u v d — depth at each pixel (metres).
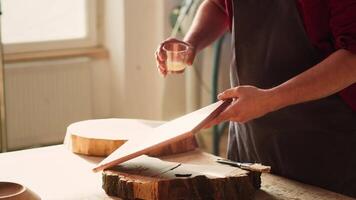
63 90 4.09
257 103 1.50
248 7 1.82
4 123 3.04
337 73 1.51
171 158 1.79
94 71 4.27
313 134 1.79
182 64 1.88
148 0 4.09
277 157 1.86
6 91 3.90
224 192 1.51
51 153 1.92
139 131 1.94
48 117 4.07
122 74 4.16
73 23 4.20
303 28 1.73
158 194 1.47
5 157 1.87
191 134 1.48
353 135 1.77
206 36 2.05
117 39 4.15
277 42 1.79
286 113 1.80
